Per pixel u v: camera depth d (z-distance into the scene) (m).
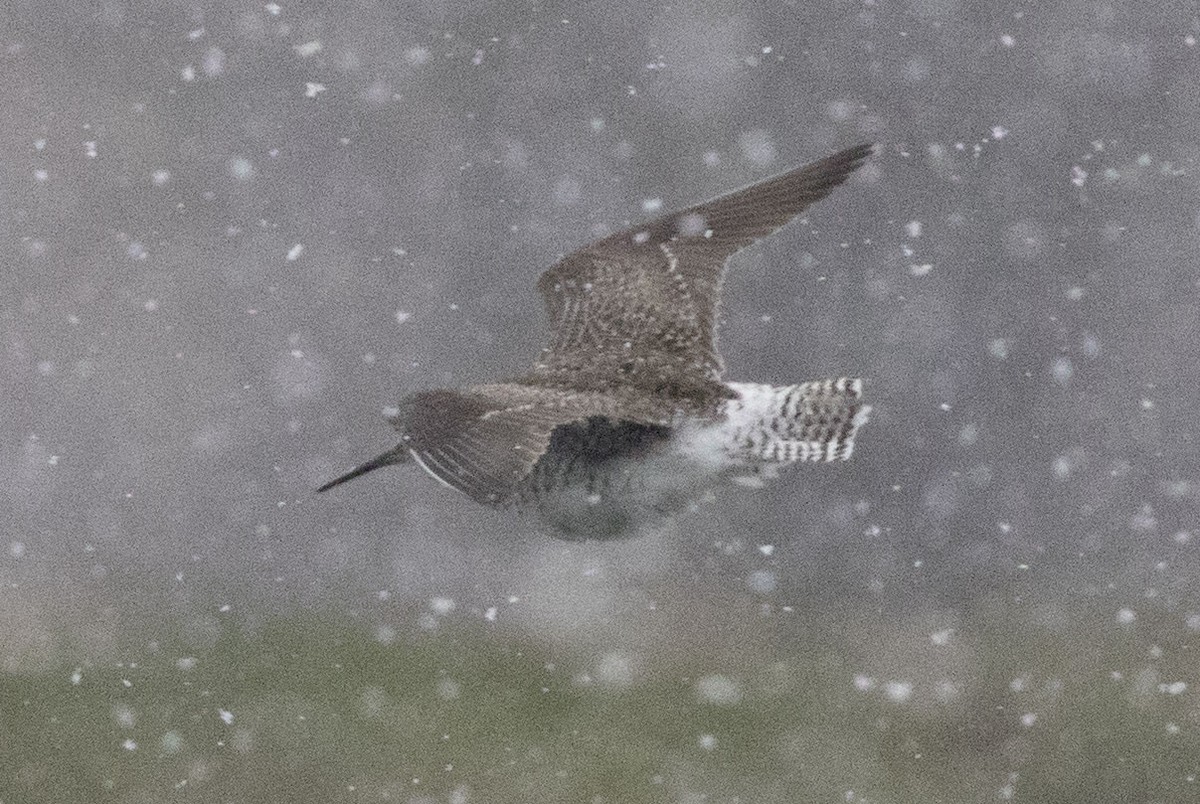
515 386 6.92
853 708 13.07
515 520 19.70
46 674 13.57
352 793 11.43
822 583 17.22
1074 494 20.38
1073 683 13.33
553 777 11.69
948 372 20.91
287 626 15.46
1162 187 23.14
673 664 14.38
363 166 26.03
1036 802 11.63
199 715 12.62
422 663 14.09
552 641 15.05
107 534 21.27
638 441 7.05
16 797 11.27
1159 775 11.79
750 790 11.64
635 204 23.34
